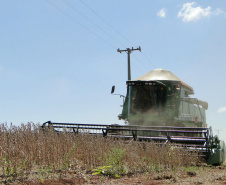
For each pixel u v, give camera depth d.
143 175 6.23
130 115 13.48
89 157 6.85
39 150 6.28
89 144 7.24
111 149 7.34
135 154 7.36
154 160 7.46
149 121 13.12
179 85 13.18
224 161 9.84
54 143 6.69
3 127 6.63
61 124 10.76
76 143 7.64
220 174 6.32
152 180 5.56
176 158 7.78
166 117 12.92
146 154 7.78
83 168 6.41
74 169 6.18
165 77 13.61
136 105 13.45
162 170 7.01
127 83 13.62
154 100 13.19
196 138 9.16
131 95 13.62
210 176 5.98
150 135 10.45
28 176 5.18
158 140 9.70
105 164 6.68
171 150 8.02
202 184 4.98
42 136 7.17
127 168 6.85
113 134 10.40
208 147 8.77
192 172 6.46
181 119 13.25
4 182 4.66
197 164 8.62
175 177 5.88
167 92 13.13
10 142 5.86
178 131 9.29
